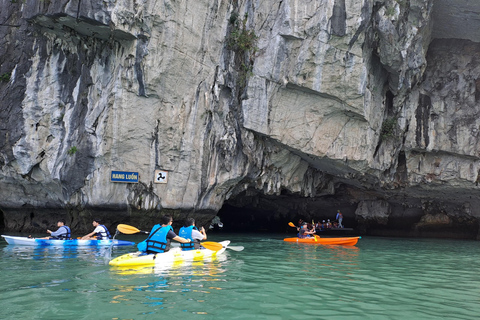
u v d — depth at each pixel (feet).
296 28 44.27
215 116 46.50
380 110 50.01
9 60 42.22
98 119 41.65
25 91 41.78
